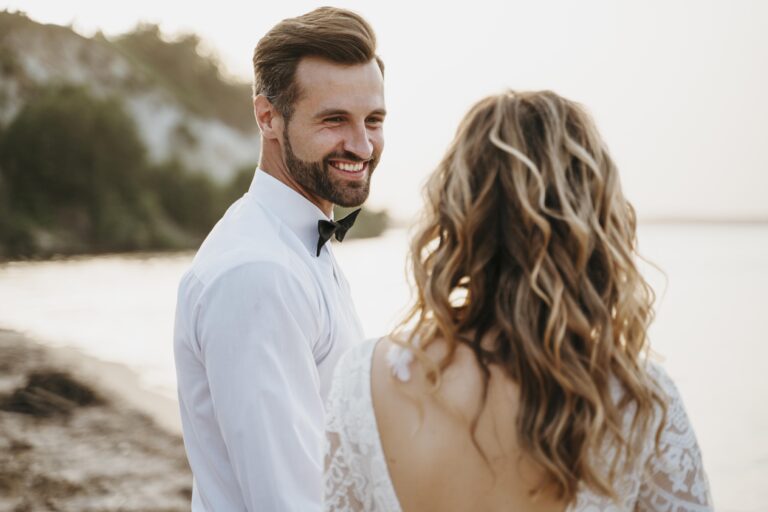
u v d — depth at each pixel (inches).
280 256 58.4
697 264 1376.7
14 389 278.5
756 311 732.7
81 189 1638.8
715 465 270.2
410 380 38.3
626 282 37.9
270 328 54.4
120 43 2615.7
